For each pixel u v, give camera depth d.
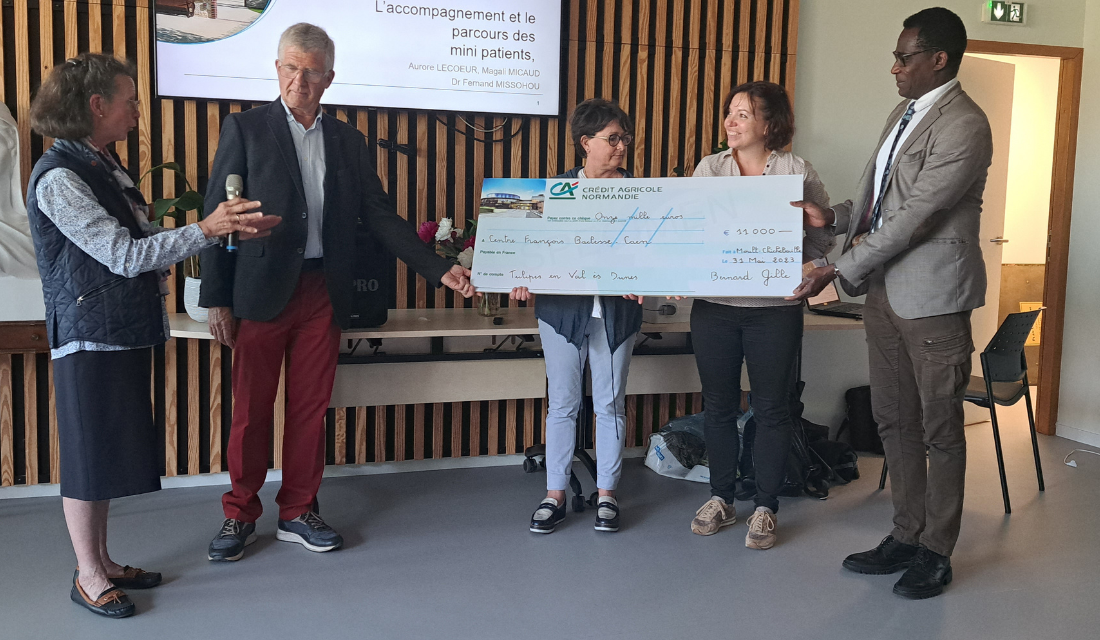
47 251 2.16
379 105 3.59
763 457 2.93
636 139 4.03
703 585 2.60
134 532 3.01
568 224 2.76
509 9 3.70
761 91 2.71
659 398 4.23
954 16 2.37
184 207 3.11
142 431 2.29
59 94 2.10
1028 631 2.31
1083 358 4.61
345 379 3.46
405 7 3.57
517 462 4.03
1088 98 4.58
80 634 2.23
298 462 2.87
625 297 2.94
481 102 3.71
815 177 2.82
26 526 3.07
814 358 4.48
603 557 2.83
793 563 2.79
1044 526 3.19
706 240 2.68
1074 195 4.66
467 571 2.69
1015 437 4.71
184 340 3.59
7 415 3.38
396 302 3.82
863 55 4.35
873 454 4.29
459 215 3.86
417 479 3.74
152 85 3.41
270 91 3.46
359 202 2.83
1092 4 4.57
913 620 2.37
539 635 2.26
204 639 2.21
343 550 2.86
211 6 3.36
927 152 2.39
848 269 2.46
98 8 3.34
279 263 2.61
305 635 2.24
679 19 4.01
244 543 2.81
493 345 3.74
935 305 2.41
